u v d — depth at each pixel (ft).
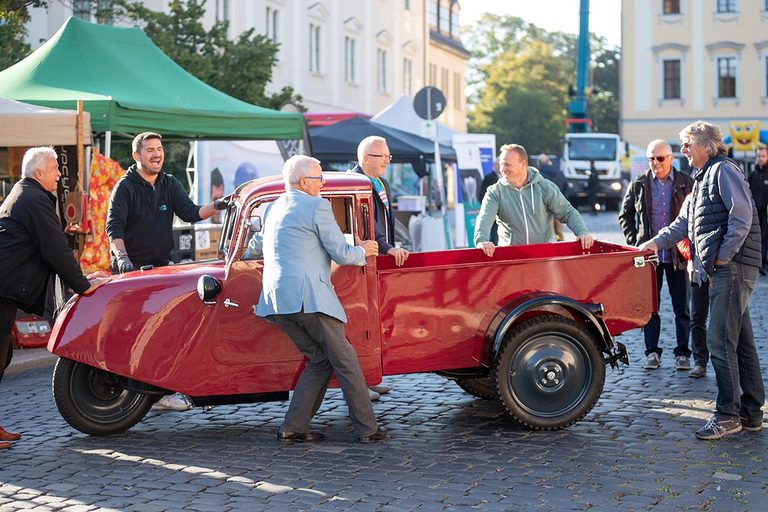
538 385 24.34
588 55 159.74
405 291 23.99
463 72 208.95
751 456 22.13
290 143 56.80
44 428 26.00
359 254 22.86
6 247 24.23
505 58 296.30
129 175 28.32
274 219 22.98
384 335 23.97
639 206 31.96
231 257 23.71
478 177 63.67
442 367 24.34
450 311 24.20
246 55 72.84
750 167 120.78
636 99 219.00
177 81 47.52
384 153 27.84
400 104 73.67
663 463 21.67
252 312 23.76
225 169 61.36
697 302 30.09
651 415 25.98
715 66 215.92
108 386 24.88
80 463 22.53
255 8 114.42
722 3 215.10
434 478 20.84
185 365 23.77
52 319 37.04
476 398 28.48
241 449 23.47
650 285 25.16
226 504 19.43
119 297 23.80
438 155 65.00
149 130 42.65
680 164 159.74
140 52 47.57
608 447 23.00
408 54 166.20
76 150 38.65
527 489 20.01
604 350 25.05
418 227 62.80
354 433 24.79
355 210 23.80
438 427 25.27
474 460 22.13
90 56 44.65
